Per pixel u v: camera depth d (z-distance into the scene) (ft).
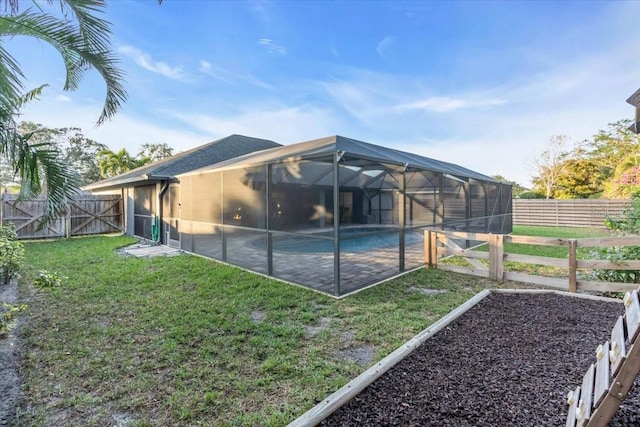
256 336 11.59
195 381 8.81
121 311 14.06
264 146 48.26
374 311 14.02
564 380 8.49
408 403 7.68
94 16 11.37
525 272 21.39
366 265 21.99
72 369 9.50
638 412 7.08
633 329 5.48
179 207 31.53
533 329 11.90
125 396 8.25
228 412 7.57
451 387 8.29
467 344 10.74
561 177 76.07
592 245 15.90
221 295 16.26
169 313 13.78
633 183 37.47
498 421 6.98
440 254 22.24
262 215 20.95
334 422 7.09
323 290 17.03
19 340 11.35
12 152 9.31
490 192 36.22
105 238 38.86
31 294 16.43
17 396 8.23
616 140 72.18
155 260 25.12
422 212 26.89
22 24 10.03
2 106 8.99
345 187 31.91
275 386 8.54
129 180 34.60
